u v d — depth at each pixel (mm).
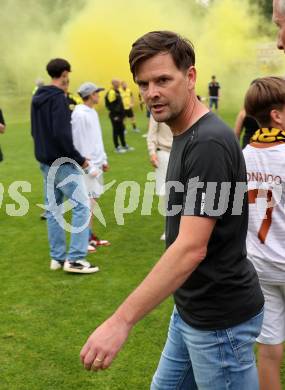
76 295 4098
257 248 2287
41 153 4348
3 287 4316
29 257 5066
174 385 2037
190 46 1660
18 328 3557
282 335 2357
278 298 2326
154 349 3227
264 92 2256
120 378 2934
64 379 2938
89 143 5121
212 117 1663
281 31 1995
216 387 1793
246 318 1752
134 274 4508
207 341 1751
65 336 3428
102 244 5367
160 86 1617
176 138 1729
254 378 1815
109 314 3738
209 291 1708
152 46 1601
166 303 3857
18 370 3037
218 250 1683
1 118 6590
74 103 7141
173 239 1769
